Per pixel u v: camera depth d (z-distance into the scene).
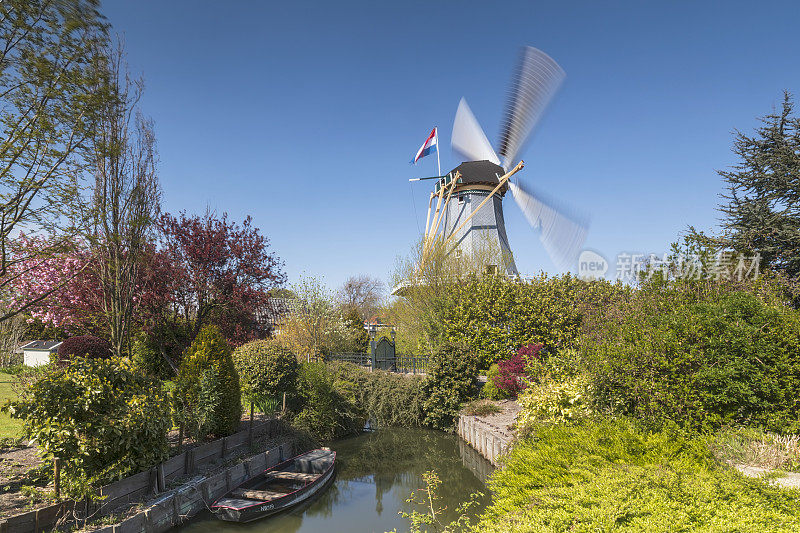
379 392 18.97
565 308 19.91
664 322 8.45
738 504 4.80
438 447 15.79
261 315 17.70
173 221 15.56
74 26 7.89
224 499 9.16
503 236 30.48
